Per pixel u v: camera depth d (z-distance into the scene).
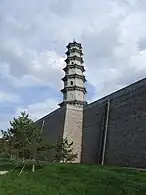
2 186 18.86
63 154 30.23
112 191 16.84
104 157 32.75
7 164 31.34
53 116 47.66
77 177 21.02
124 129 30.84
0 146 27.47
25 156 27.17
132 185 17.78
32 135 26.98
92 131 37.91
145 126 27.80
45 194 16.88
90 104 41.19
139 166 26.98
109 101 35.59
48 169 25.03
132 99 31.05
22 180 20.84
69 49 61.31
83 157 38.31
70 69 59.97
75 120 42.00
